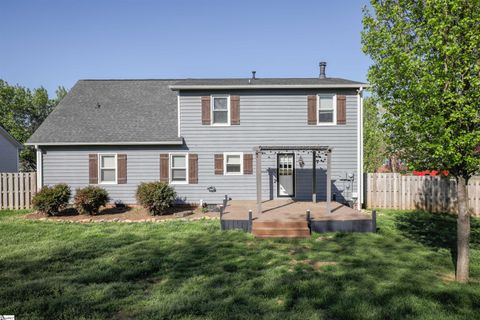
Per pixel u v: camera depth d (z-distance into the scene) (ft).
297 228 32.91
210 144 51.19
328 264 23.54
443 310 16.33
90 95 59.52
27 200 50.26
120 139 50.06
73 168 50.85
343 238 31.63
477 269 22.71
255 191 50.96
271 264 23.61
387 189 50.21
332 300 17.42
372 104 25.12
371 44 23.07
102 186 51.03
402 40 21.25
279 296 18.01
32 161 108.58
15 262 24.17
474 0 17.98
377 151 72.28
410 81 20.44
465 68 18.19
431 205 48.01
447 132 17.93
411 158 22.11
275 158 50.88
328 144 50.57
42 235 32.83
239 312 16.02
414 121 19.60
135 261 24.30
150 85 62.85
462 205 20.76
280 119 50.70
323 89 50.39
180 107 51.06
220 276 20.97
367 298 17.57
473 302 17.26
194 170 51.08
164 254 26.14
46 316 15.93
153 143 49.80
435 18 18.24
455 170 20.81
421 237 31.99
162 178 51.21
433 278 20.74
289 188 51.08
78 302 17.28
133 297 17.89
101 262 24.12
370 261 24.12
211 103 50.96
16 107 109.81
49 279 20.66
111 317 15.72
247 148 51.03
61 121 52.95
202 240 30.68
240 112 50.98
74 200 48.16
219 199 51.06
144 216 43.60
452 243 29.71
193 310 16.30
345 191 50.29
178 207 50.80
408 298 17.58
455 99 18.20
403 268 22.57
